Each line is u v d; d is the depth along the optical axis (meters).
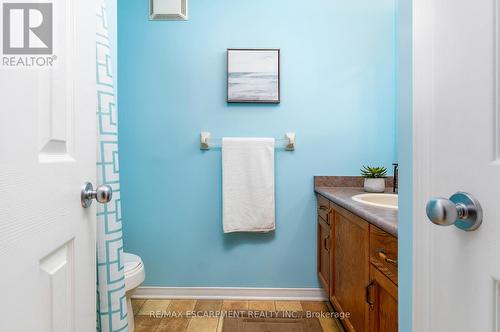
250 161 2.03
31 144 0.52
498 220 0.41
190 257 2.12
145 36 2.10
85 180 0.74
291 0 2.11
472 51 0.46
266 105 2.12
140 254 2.11
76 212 0.69
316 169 2.13
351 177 2.11
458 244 0.49
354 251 1.36
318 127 2.13
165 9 2.03
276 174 2.13
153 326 1.76
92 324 0.77
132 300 2.09
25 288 0.50
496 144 0.42
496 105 0.42
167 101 2.11
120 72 2.10
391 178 2.11
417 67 0.61
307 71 2.12
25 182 0.50
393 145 2.13
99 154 0.99
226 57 2.11
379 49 2.12
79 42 0.71
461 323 0.48
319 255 2.08
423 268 0.59
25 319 0.50
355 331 1.35
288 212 2.13
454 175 0.50
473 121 0.45
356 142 2.13
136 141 2.11
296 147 2.13
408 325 0.70
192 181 2.12
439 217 0.44
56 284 0.60
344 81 2.12
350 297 1.43
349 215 1.43
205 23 2.11
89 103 0.76
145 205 2.11
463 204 0.46
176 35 2.10
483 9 0.44
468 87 0.46
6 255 0.45
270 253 2.13
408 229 0.70
